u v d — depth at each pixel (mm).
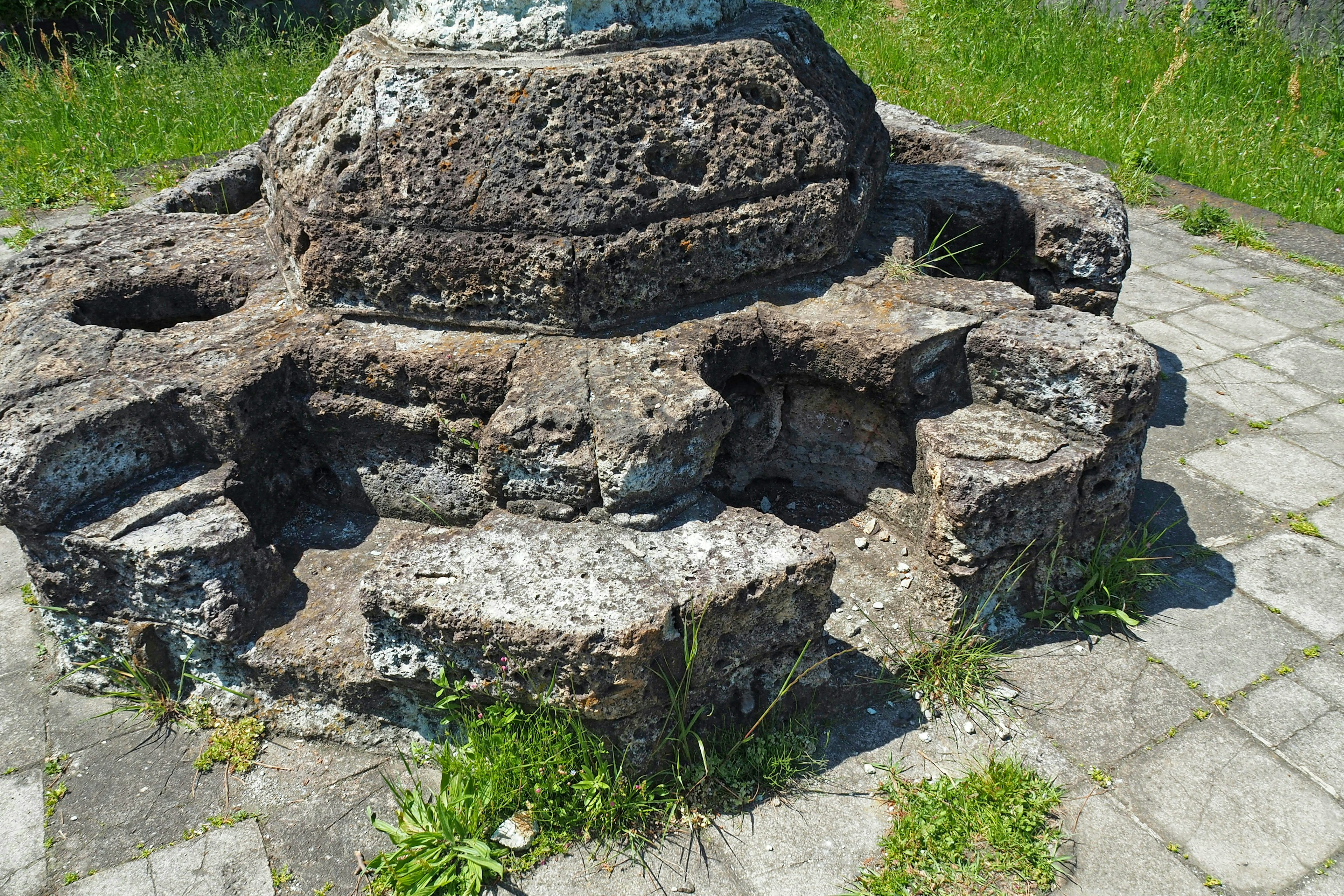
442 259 2875
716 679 2484
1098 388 2738
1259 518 3467
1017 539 2777
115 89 7422
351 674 2547
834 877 2301
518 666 2285
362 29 3527
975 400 3023
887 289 3156
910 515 3074
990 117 7445
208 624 2576
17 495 2482
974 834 2365
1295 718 2678
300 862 2361
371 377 2896
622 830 2395
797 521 3254
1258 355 4516
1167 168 6539
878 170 3600
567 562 2428
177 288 3428
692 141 2930
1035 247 3729
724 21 3369
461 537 2523
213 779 2574
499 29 3018
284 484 3072
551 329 2926
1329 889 2256
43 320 3104
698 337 2920
